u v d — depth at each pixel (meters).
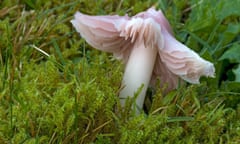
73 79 0.18
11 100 0.17
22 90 0.17
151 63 0.18
